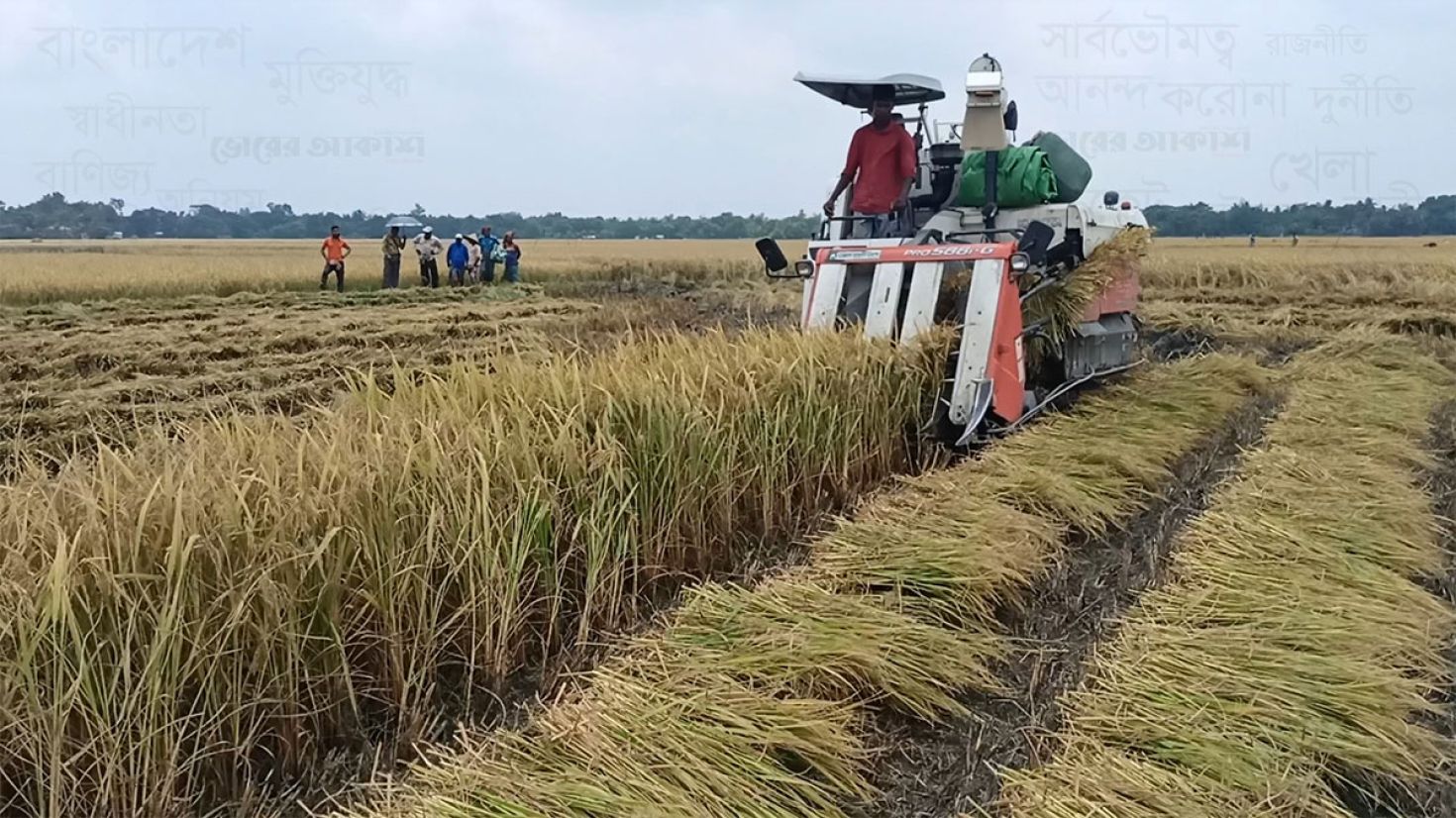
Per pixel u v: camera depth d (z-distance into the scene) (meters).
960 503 5.70
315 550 3.63
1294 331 15.33
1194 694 4.00
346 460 4.09
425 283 27.48
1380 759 3.71
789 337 6.89
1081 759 3.62
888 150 8.84
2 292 21.33
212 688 3.39
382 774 3.61
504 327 16.64
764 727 3.63
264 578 3.44
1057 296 8.47
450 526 4.14
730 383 5.75
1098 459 6.73
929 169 9.52
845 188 9.24
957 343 7.53
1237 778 3.51
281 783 3.59
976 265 7.39
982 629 4.65
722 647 4.20
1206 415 8.65
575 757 3.43
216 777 3.49
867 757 3.70
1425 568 5.60
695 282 29.66
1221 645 4.38
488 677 4.20
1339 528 5.82
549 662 4.43
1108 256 8.77
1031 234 7.64
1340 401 9.45
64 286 22.30
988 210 8.56
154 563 3.36
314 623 3.75
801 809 3.34
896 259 7.78
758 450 5.73
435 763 3.71
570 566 4.76
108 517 3.41
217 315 18.12
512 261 29.09
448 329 15.78
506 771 3.33
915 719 4.06
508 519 4.25
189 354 13.08
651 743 3.48
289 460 4.11
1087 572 5.52
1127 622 4.74
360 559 3.89
